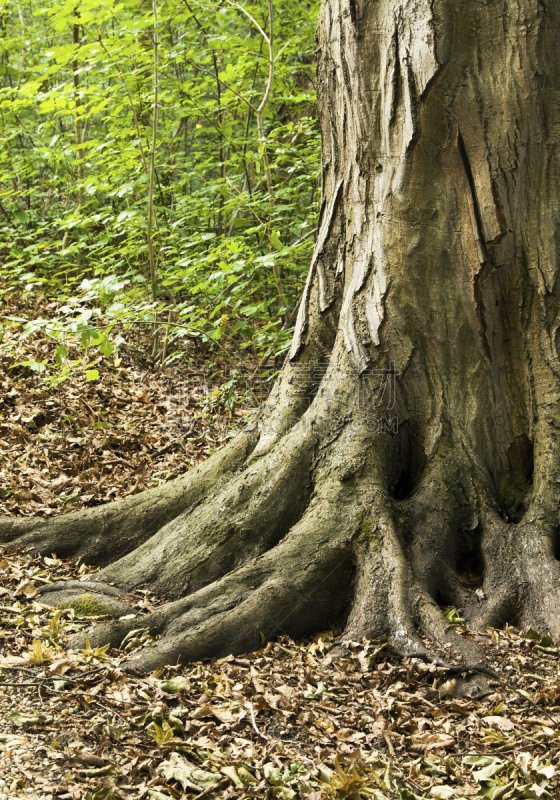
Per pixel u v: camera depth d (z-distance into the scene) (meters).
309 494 3.46
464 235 3.38
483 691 2.67
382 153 3.48
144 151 7.13
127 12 7.45
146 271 7.65
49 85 8.91
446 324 3.44
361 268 3.55
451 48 3.25
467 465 3.39
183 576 3.34
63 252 6.76
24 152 8.86
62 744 2.21
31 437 5.14
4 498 4.33
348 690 2.70
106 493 4.62
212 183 6.93
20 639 2.82
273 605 3.05
